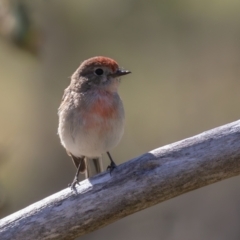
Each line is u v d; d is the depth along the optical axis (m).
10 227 8.20
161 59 14.54
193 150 8.34
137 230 15.40
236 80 14.90
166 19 14.16
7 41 10.13
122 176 8.31
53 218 8.23
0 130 15.22
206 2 14.06
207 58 14.74
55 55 14.27
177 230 15.34
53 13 13.65
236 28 14.45
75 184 8.42
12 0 10.08
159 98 14.89
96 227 8.35
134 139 14.95
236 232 15.12
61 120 9.85
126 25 14.16
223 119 14.95
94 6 13.90
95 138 9.60
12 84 15.23
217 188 15.42
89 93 9.69
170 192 8.35
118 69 9.86
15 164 14.98
